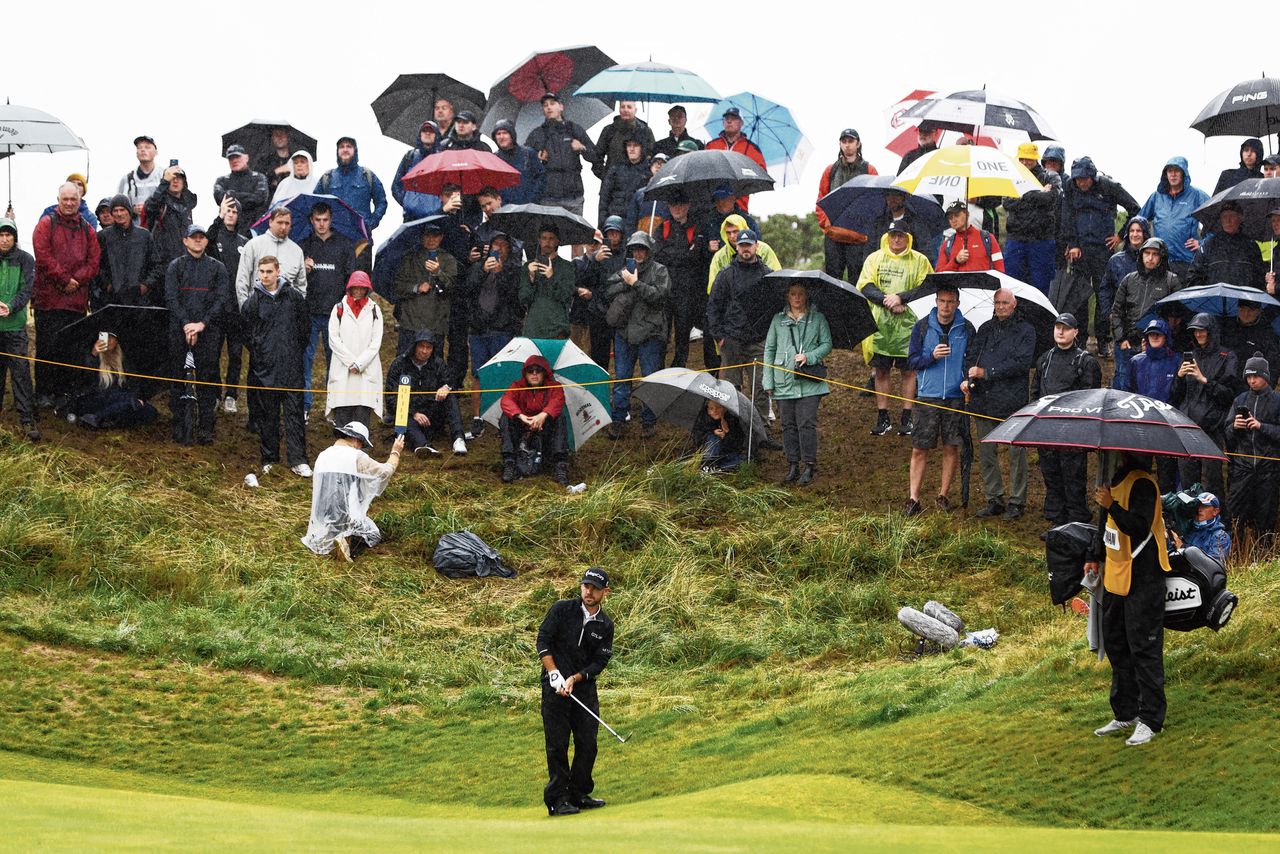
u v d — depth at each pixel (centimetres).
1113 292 6750
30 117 6800
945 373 6159
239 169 7025
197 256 6400
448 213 6850
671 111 7581
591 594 3447
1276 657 3672
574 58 8069
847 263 7175
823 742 3825
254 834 2461
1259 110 6856
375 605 5494
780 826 2769
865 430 7250
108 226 6612
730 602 5678
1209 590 3450
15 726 4097
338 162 7156
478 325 6881
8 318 6181
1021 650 4444
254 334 6344
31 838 2214
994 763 3425
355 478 5847
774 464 6962
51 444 6300
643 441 7188
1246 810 2956
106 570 5375
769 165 8438
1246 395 5531
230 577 5506
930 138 7212
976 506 6412
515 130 8144
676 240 6975
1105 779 3244
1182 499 4578
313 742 4172
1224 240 6194
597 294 7188
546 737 3394
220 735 4194
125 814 2672
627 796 3562
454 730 4303
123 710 4325
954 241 6562
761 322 6638
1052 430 3444
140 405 6675
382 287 7050
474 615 5453
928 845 2412
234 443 6775
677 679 4884
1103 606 3525
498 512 6325
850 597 5550
